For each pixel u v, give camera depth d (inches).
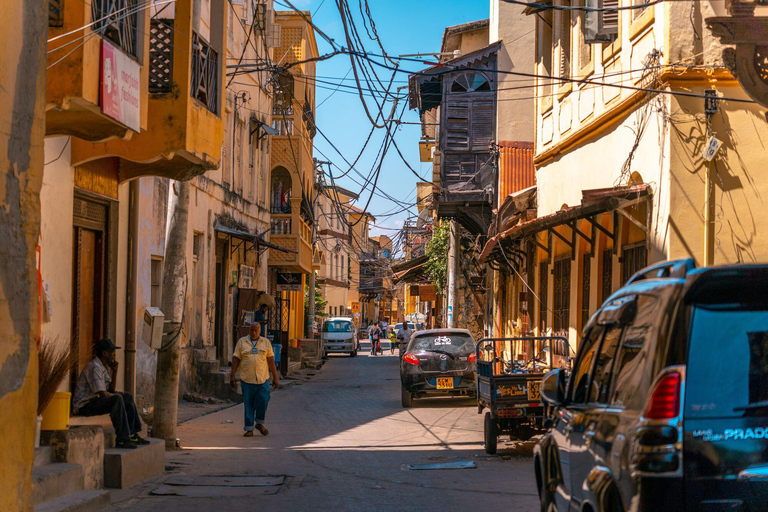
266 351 572.7
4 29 238.8
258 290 1176.8
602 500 163.6
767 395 149.1
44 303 397.7
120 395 399.2
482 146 936.3
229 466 441.4
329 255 2989.7
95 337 496.7
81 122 362.6
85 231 482.3
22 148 248.5
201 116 446.3
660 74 445.4
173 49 422.3
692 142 438.6
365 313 4345.5
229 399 813.9
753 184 434.6
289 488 380.2
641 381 155.8
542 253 779.4
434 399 829.8
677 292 152.9
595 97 582.9
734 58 379.9
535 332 782.5
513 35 935.0
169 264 497.0
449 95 940.6
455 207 965.8
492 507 331.9
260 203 1189.1
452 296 1203.9
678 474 145.4
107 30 350.9
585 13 532.1
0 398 233.1
